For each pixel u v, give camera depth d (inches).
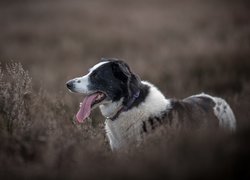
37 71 791.7
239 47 749.9
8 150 265.7
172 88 598.5
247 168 215.8
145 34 1133.7
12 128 309.4
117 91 336.5
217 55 738.2
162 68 732.7
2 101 320.2
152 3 1680.6
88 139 299.6
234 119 380.8
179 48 900.6
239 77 609.3
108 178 223.8
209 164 219.3
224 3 1547.7
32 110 347.3
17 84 331.0
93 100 340.5
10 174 239.6
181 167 219.6
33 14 1488.7
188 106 351.3
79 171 236.2
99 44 1048.2
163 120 330.0
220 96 516.1
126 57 892.0
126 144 330.0
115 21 1311.5
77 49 1005.8
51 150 258.2
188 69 701.3
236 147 231.3
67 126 329.1
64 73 757.3
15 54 957.8
